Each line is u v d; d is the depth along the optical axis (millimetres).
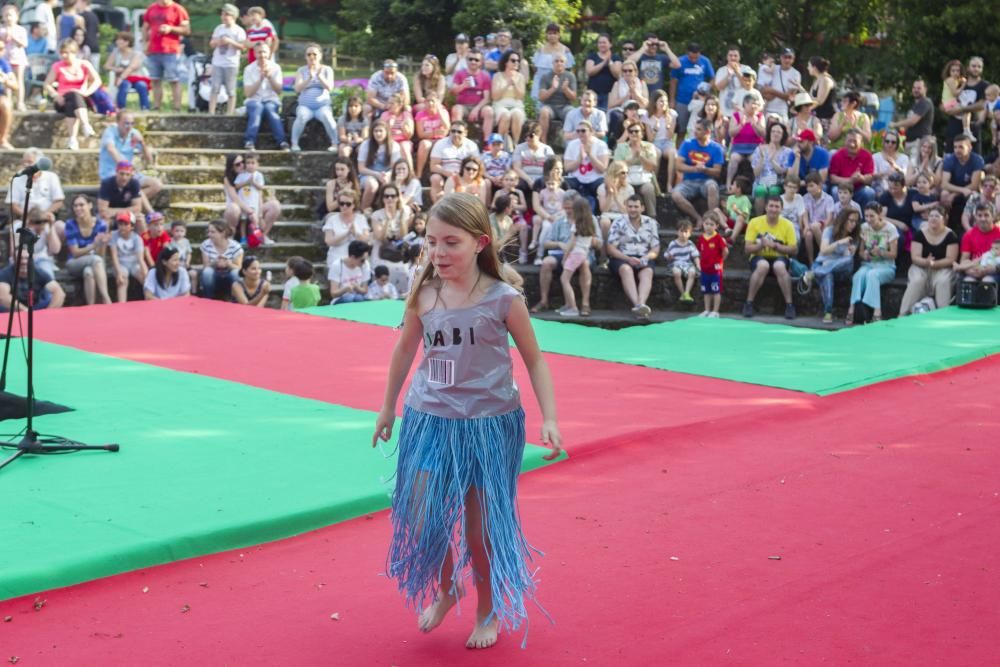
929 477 5680
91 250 12406
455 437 3611
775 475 5711
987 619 3898
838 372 8086
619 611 3965
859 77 20891
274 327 9797
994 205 11852
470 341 3604
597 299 13227
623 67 15172
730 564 4438
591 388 7566
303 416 6637
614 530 4844
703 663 3545
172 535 4512
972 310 11055
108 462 5637
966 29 18969
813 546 4652
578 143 13922
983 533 4820
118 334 9367
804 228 12773
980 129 15234
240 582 4246
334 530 4852
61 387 7332
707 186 13977
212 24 35156
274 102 15469
